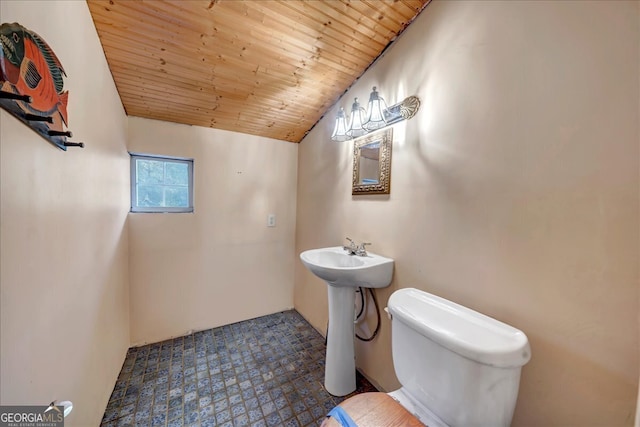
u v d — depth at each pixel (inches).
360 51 59.6
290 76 65.1
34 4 26.9
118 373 63.7
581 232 30.6
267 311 100.2
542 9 33.7
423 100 50.4
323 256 67.5
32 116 25.3
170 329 81.6
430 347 35.5
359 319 67.1
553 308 33.1
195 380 63.7
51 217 30.9
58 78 32.0
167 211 80.0
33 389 27.2
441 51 46.9
